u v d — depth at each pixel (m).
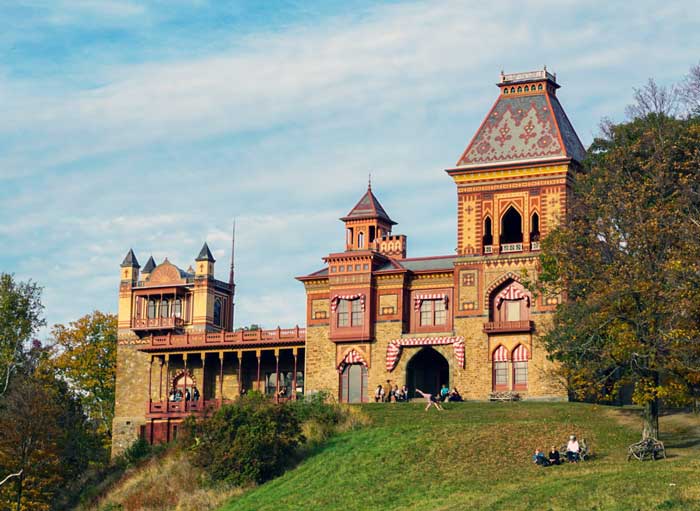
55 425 98.31
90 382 130.50
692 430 75.94
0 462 93.75
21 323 111.62
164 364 117.38
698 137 79.50
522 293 99.31
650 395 69.81
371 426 86.44
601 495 59.78
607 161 81.00
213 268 122.94
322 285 107.81
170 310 121.94
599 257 73.50
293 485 75.38
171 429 109.12
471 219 101.50
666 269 69.88
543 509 59.50
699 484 59.50
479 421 85.06
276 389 110.00
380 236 113.62
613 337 71.94
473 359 99.94
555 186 98.69
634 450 68.56
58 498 96.81
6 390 107.19
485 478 68.88
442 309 103.50
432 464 73.06
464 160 102.00
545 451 72.50
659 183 75.00
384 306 104.75
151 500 81.62
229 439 81.19
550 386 96.44
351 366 105.38
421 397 105.06
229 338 113.50
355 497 69.81
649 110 89.00
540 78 102.62
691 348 68.81
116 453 117.69
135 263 123.38
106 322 134.12
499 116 103.00
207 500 78.00
